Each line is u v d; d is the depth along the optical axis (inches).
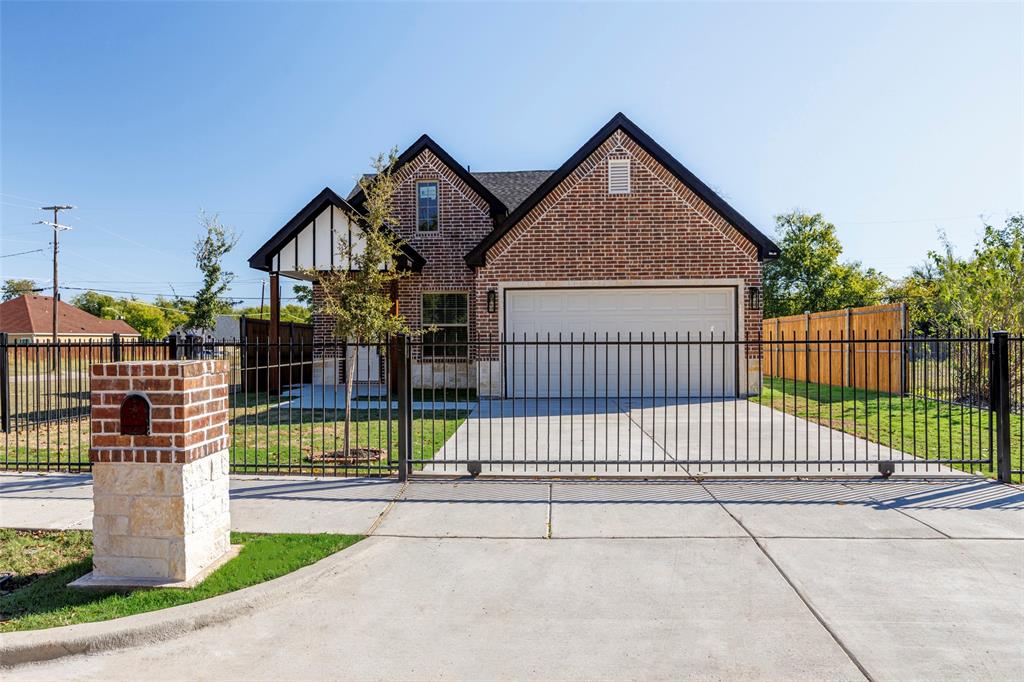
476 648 134.7
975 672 123.2
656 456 314.7
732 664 127.1
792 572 170.1
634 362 564.4
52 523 210.7
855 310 637.3
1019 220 1003.3
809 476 266.5
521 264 557.9
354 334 300.7
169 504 162.9
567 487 256.2
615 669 126.1
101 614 145.0
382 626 144.7
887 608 149.6
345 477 272.2
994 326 507.8
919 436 363.6
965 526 204.5
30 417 475.2
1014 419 433.1
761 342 273.7
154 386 163.5
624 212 553.3
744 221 547.8
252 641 139.1
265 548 186.4
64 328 1664.6
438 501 237.0
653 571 172.1
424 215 681.0
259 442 354.3
